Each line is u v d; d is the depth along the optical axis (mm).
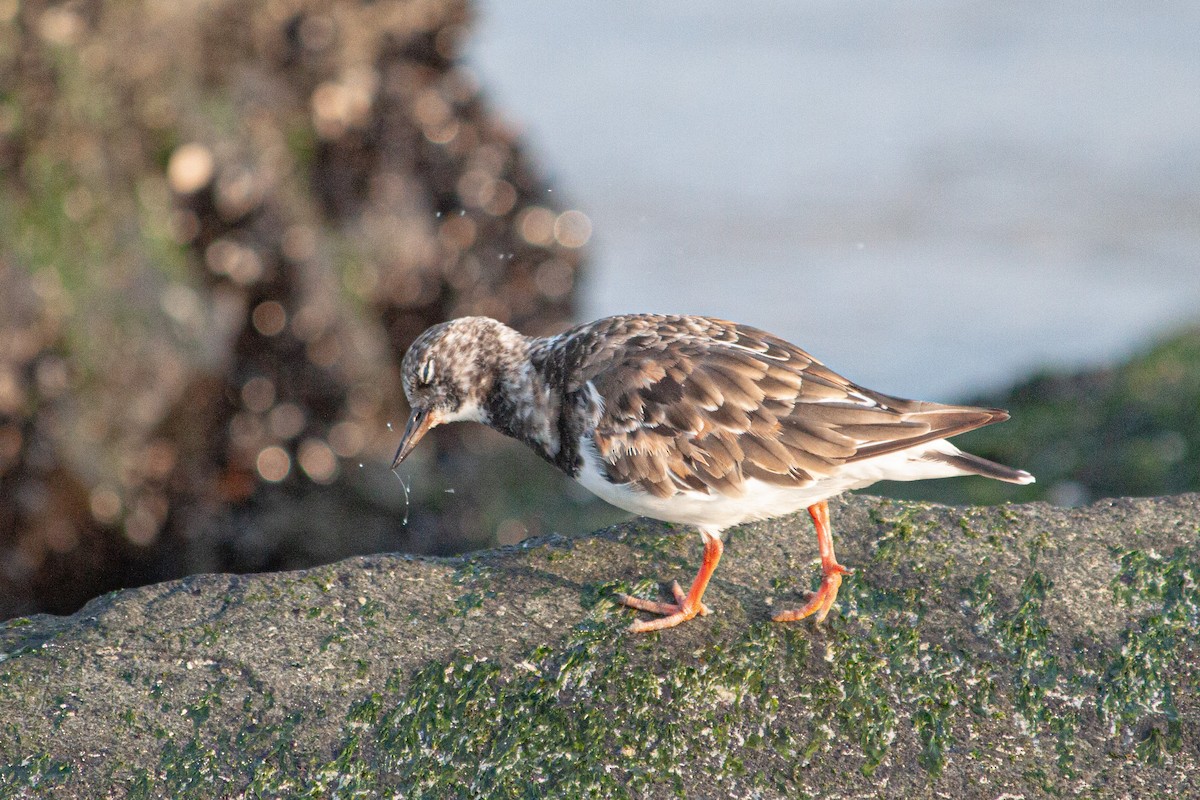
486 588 7531
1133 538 7727
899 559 7645
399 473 14500
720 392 7020
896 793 6434
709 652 7023
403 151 14594
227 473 13727
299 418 13992
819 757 6570
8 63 12727
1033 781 6492
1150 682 6895
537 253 15586
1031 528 7848
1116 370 18031
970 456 6883
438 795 6449
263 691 6828
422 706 6758
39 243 12797
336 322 14062
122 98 13164
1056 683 6906
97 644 7078
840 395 7000
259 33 13719
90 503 12984
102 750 6570
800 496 6996
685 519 7219
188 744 6609
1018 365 21984
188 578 7629
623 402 7184
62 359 12828
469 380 7965
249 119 13719
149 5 13141
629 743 6594
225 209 13625
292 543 13906
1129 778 6516
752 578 7617
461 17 14984
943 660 7000
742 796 6410
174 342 13305
